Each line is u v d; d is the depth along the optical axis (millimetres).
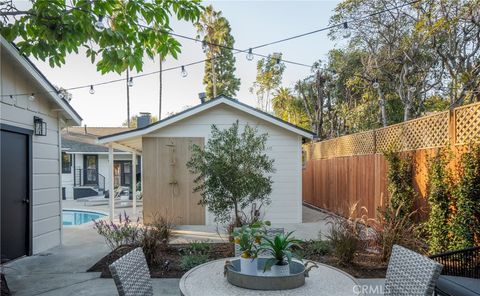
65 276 4645
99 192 17703
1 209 5160
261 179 5828
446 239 4895
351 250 4879
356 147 9070
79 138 19750
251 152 5836
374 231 5273
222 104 8703
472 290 2865
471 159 4574
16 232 5512
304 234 7262
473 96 9211
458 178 4914
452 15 8672
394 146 7000
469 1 8250
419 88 11531
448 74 11070
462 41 9516
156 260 4930
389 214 5918
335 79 15891
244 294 2209
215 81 29938
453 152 5262
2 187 5195
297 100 20422
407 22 10758
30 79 5809
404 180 6500
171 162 8664
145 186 8641
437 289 3150
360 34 11969
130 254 2436
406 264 2359
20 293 4031
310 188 12906
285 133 8820
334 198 10406
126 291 2184
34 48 4297
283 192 8797
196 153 6039
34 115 6012
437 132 5785
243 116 8773
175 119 8469
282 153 8820
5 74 5223
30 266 5125
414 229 5473
